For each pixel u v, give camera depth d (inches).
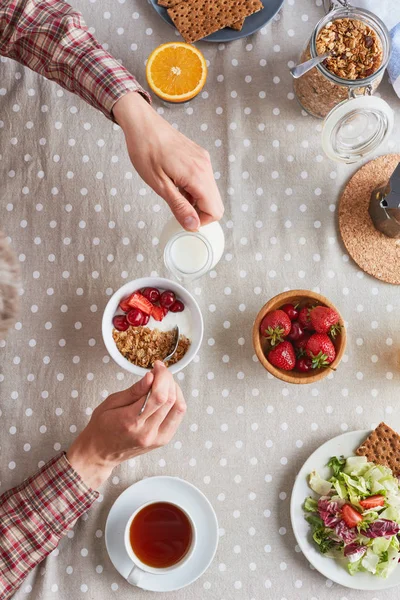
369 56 45.8
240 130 50.9
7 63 51.4
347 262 50.3
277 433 49.2
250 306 50.0
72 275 50.3
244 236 50.4
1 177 50.9
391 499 46.5
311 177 50.7
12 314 30.3
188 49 48.6
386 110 44.6
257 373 49.6
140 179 50.9
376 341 49.8
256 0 48.9
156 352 47.3
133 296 46.4
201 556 47.2
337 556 47.0
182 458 49.1
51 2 46.1
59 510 44.6
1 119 51.2
